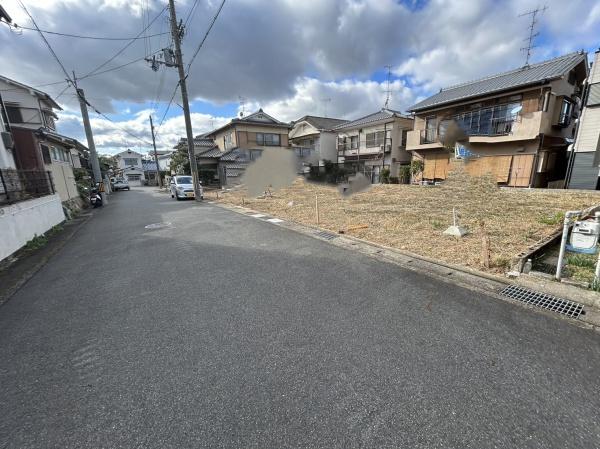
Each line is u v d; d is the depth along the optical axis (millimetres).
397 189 13250
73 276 3928
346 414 1540
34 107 15555
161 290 3305
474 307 2660
